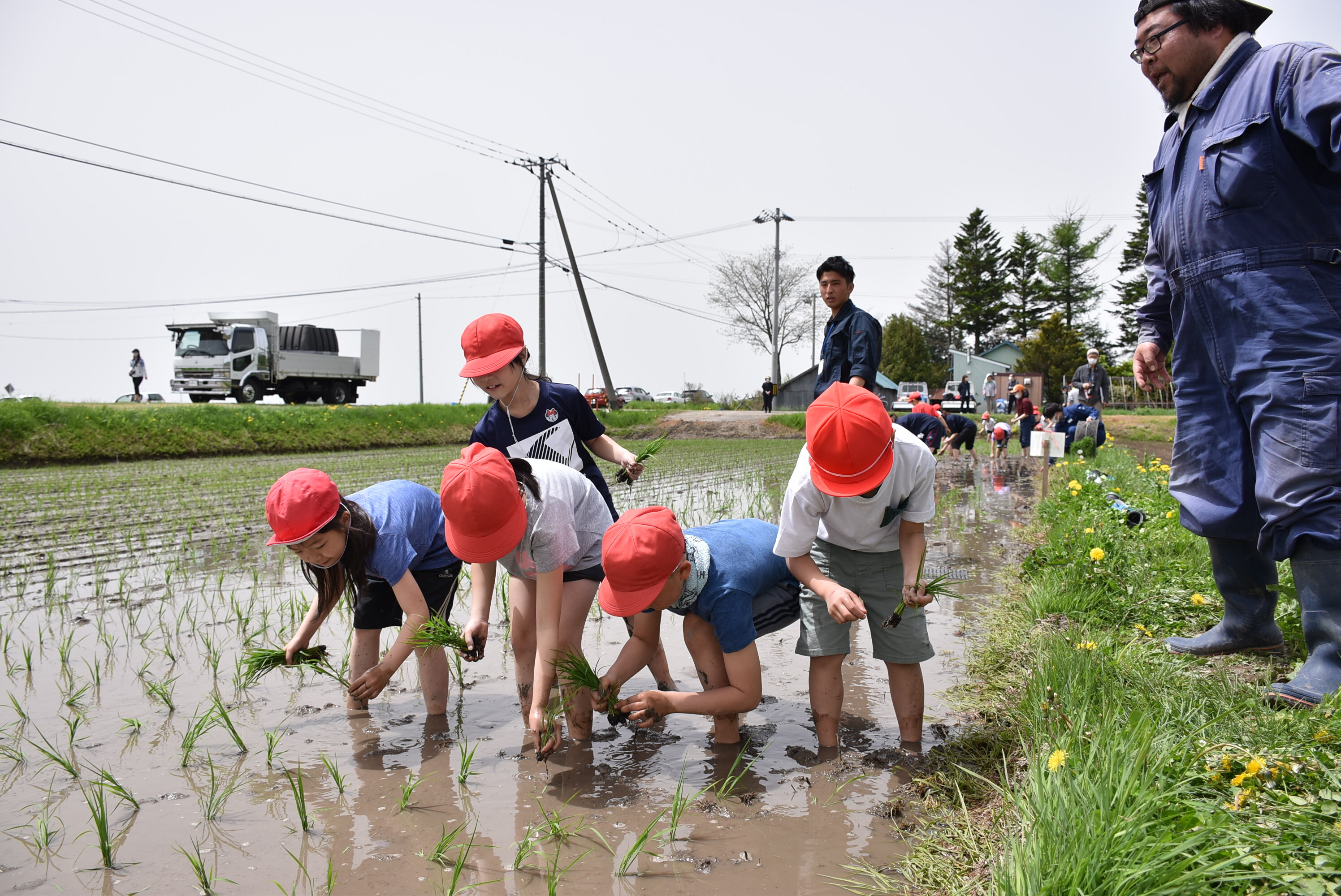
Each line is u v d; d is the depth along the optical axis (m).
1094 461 13.84
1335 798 2.03
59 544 7.71
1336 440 2.76
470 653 3.54
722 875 2.39
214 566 6.81
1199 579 4.56
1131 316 58.84
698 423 29.72
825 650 3.31
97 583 6.05
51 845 2.61
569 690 3.39
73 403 18.36
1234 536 3.30
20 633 4.90
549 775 3.12
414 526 3.68
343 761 3.25
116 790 2.82
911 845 2.52
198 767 3.18
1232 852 1.89
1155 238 3.50
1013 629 4.49
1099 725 2.61
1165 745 2.37
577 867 2.46
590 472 4.05
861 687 4.02
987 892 2.13
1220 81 3.01
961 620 4.93
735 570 3.20
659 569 2.90
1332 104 2.62
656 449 4.71
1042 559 5.71
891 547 3.32
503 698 3.95
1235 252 2.95
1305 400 2.80
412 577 3.59
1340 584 2.76
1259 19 3.04
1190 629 4.04
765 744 3.37
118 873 2.45
